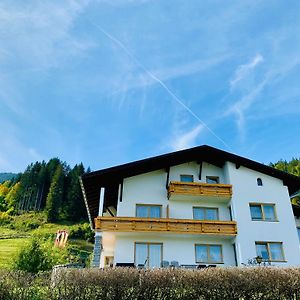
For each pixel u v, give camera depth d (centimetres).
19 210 9300
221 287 1217
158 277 1212
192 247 2273
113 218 2172
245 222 2327
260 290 1231
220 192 2389
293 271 1284
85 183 2308
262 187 2480
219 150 2505
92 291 1162
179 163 2527
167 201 2408
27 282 1127
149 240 2248
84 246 6328
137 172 2448
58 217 8462
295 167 6769
